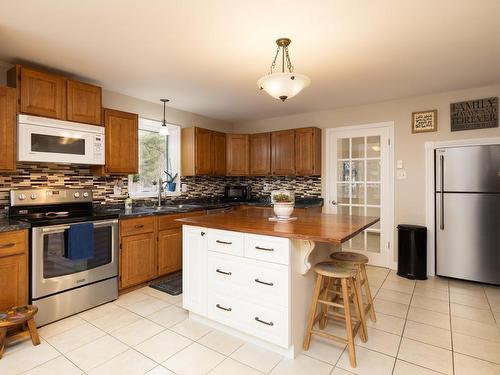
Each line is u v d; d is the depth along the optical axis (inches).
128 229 120.1
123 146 130.6
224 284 87.6
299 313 80.7
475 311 104.7
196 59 105.2
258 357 77.7
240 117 199.3
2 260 85.4
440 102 143.3
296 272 78.7
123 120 130.9
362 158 166.1
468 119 136.2
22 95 99.7
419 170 148.8
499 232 125.5
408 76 120.9
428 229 145.6
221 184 209.5
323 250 98.6
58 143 107.7
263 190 207.6
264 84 83.5
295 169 177.8
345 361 75.9
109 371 71.9
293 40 91.0
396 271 152.9
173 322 96.5
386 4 72.5
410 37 88.9
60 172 122.6
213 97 151.5
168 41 92.0
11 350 80.3
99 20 80.0
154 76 121.6
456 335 88.4
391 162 156.4
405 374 70.6
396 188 155.1
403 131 153.1
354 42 92.0
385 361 75.9
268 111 181.5
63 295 98.2
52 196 114.0
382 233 160.2
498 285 127.7
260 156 192.1
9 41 91.4
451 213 135.8
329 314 89.7
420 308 107.2
